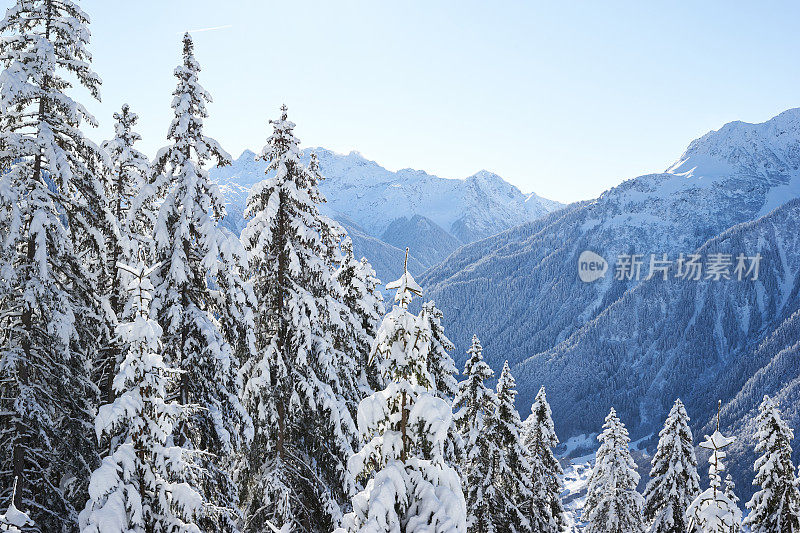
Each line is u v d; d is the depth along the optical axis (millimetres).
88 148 15883
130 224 18812
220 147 15609
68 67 15547
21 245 15398
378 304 21438
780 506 25312
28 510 14078
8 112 14820
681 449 30203
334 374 15602
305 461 16047
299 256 16297
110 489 10328
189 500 11352
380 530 8281
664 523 30062
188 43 15367
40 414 14023
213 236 14609
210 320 15375
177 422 13492
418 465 9094
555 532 31266
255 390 15273
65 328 14453
